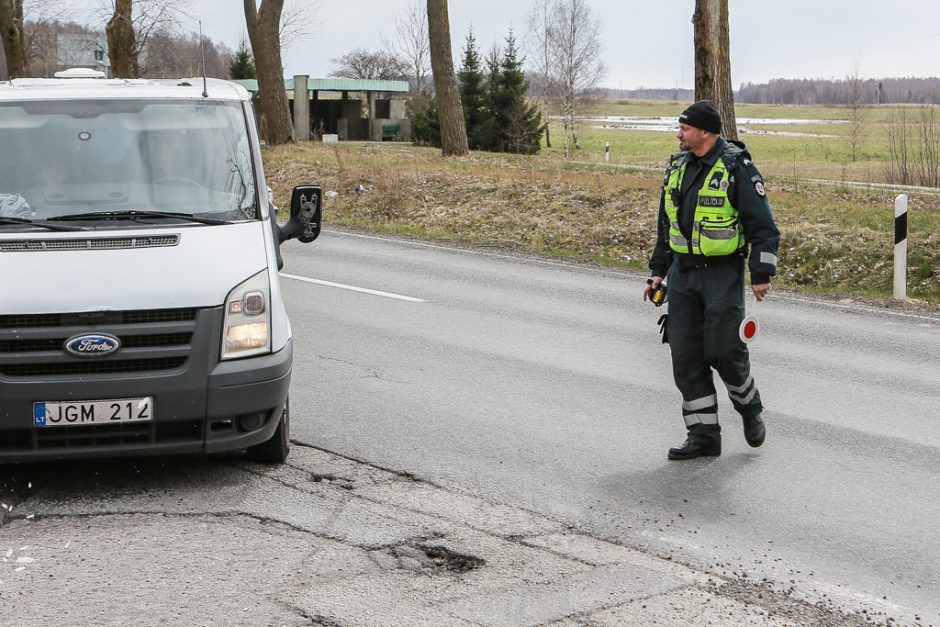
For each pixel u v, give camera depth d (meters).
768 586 4.40
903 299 12.12
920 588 4.43
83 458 5.20
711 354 6.04
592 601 4.17
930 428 6.91
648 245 16.00
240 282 5.42
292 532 4.85
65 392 5.08
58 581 4.25
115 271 5.25
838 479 5.85
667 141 68.75
